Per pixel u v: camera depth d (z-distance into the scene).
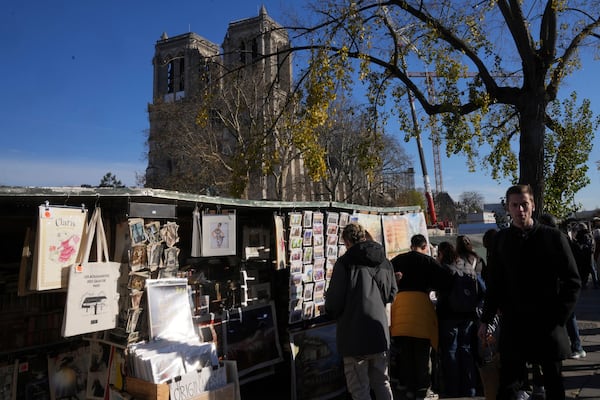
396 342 5.12
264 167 12.90
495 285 3.59
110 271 3.93
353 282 4.30
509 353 3.37
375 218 7.14
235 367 4.45
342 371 5.79
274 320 5.85
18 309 4.32
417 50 10.87
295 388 5.25
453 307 5.16
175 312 4.38
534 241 3.34
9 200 3.78
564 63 9.31
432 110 10.62
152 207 4.19
